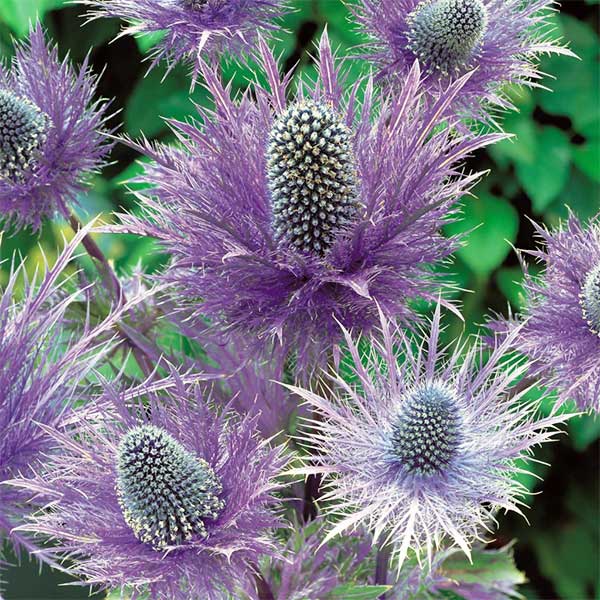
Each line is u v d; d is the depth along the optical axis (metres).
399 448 0.52
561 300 0.56
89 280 0.61
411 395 0.53
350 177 0.54
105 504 0.52
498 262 0.80
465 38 0.57
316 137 0.53
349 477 0.52
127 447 0.51
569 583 0.94
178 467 0.51
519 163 0.81
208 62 0.57
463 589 0.59
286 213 0.54
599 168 0.82
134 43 0.85
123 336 0.59
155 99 0.82
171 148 0.55
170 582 0.50
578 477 0.98
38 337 0.54
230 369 0.58
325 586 0.55
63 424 0.53
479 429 0.52
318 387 0.56
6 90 0.57
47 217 0.59
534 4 0.58
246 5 0.57
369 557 0.57
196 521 0.51
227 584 0.51
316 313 0.53
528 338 0.56
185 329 0.57
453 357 0.53
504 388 0.54
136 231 0.53
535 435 0.52
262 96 0.55
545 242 0.57
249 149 0.55
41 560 0.52
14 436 0.53
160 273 0.55
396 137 0.54
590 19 0.90
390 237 0.53
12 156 0.56
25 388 0.54
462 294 0.85
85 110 0.58
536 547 0.96
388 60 0.58
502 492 0.52
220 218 0.54
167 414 0.52
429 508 0.51
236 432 0.52
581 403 0.55
